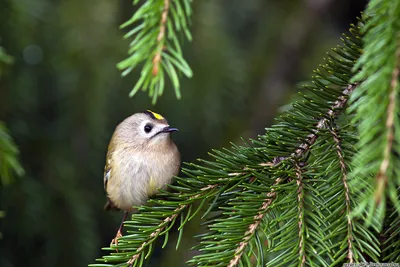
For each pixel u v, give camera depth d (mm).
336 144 4988
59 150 10336
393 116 3562
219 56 11055
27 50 10148
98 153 10594
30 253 10156
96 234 10336
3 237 9992
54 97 11016
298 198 4734
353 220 4520
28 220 9891
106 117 10734
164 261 10062
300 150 5266
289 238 4535
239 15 12688
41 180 10117
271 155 5277
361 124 3637
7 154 6500
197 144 11562
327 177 4887
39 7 9680
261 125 12422
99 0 10219
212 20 10984
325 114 5363
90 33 10234
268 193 4914
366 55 3814
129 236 5145
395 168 3543
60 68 10305
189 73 4156
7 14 9273
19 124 10133
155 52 4230
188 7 4387
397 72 3672
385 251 4949
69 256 9969
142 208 5359
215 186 5309
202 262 4574
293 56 12758
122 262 5109
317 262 4781
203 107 11141
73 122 10352
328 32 12914
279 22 12883
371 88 3691
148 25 4316
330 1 12805
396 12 3789
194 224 10203
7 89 9906
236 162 5312
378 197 3428
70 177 10164
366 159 3547
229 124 11727
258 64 12914
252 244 4660
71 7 10141
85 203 10172
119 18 10602
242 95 11492
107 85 10289
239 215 4828
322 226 4727
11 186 9781
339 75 5461
